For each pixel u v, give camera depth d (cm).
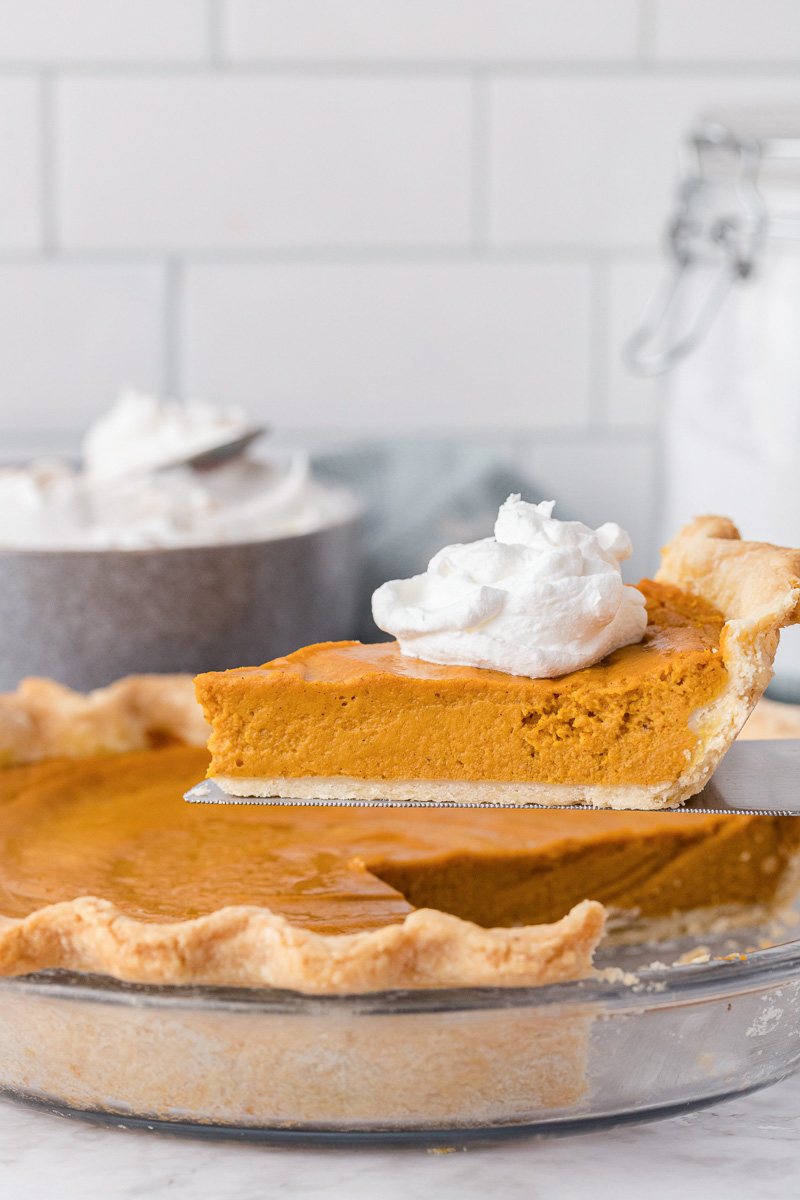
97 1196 79
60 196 123
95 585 103
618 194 125
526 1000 79
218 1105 82
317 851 93
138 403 113
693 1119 87
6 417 125
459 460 123
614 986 80
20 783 97
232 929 80
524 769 90
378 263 125
